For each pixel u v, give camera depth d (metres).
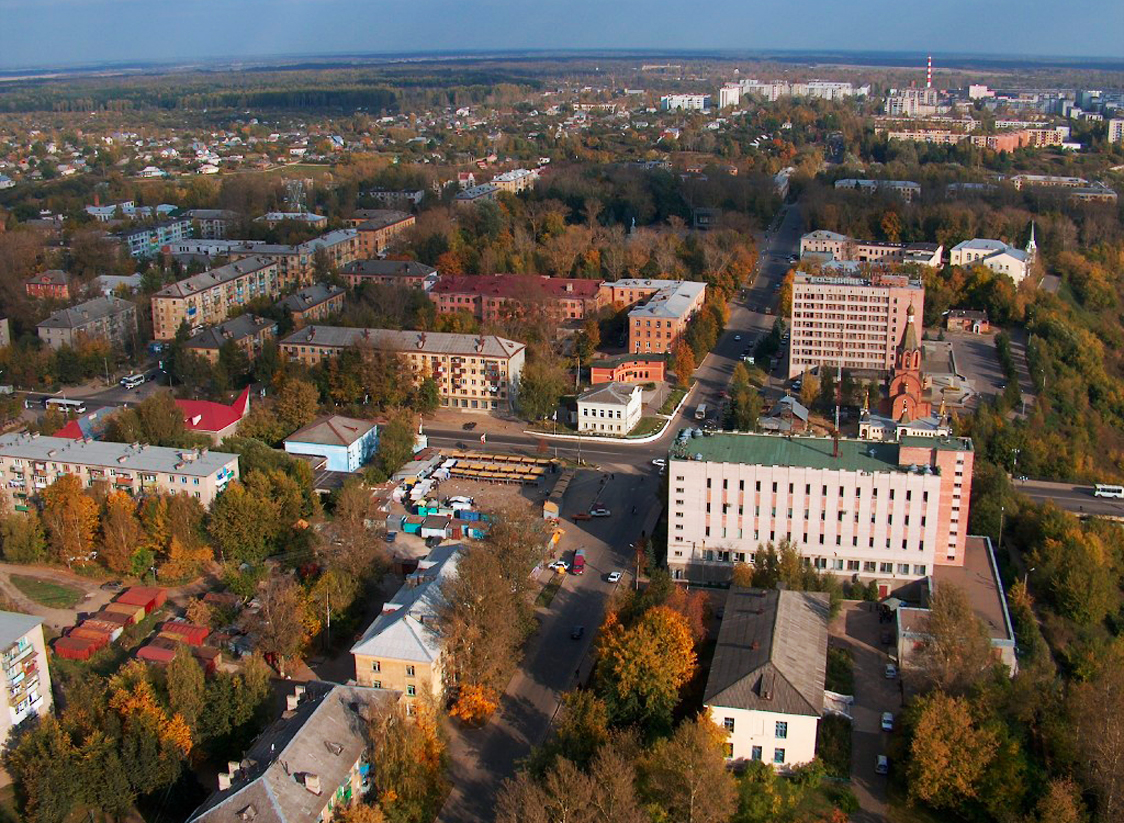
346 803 191.38
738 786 197.62
